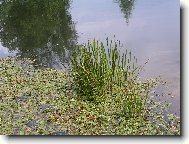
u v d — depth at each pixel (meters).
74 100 13.80
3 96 14.80
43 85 15.70
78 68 14.09
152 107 13.03
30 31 28.77
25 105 13.89
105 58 13.71
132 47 20.81
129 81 14.80
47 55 21.53
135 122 11.80
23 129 11.94
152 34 23.59
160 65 17.30
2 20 32.75
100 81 13.52
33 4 35.88
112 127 11.66
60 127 11.97
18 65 19.22
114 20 29.23
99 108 12.99
